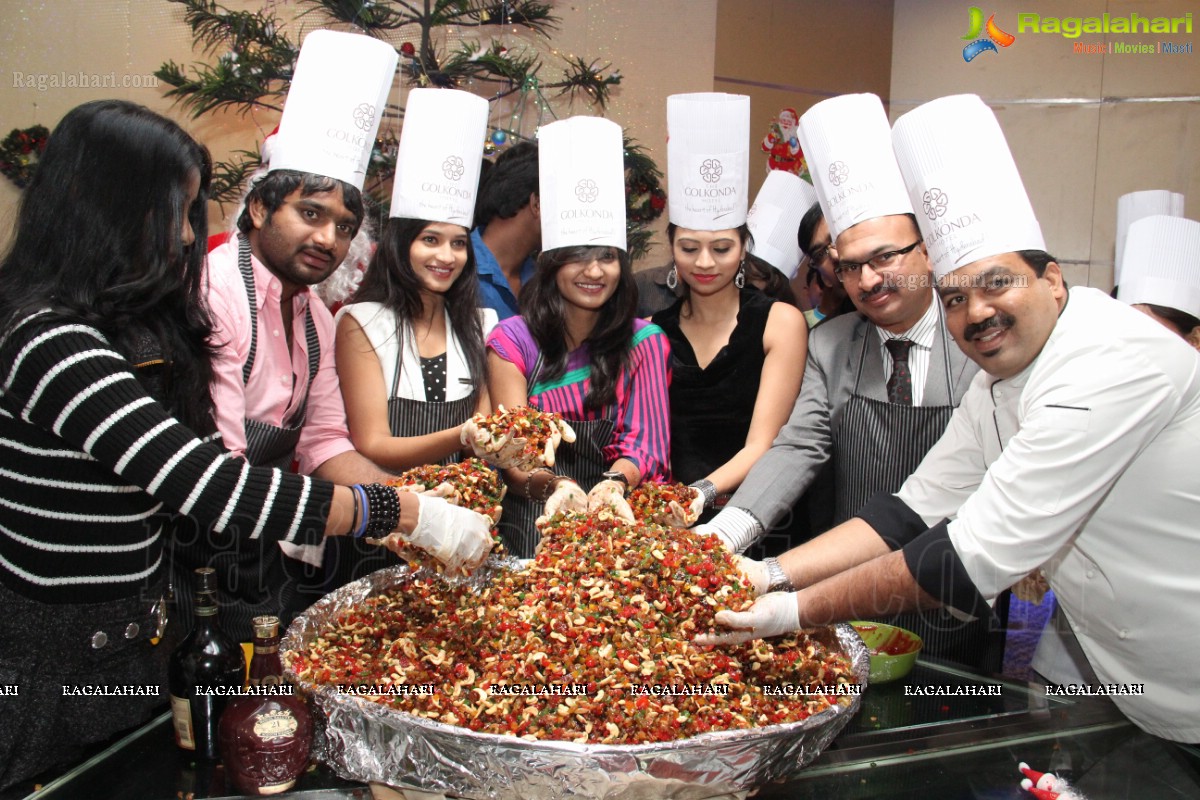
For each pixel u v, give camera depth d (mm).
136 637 1571
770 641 1758
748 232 2527
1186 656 1628
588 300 2273
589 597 1665
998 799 1402
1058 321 1612
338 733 1369
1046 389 1575
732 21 4496
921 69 4594
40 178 1427
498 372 2354
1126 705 1711
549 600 1685
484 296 2920
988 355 1627
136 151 1409
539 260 2338
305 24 4074
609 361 2354
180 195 1450
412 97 2188
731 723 1451
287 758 1366
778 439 2355
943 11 4488
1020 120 4438
